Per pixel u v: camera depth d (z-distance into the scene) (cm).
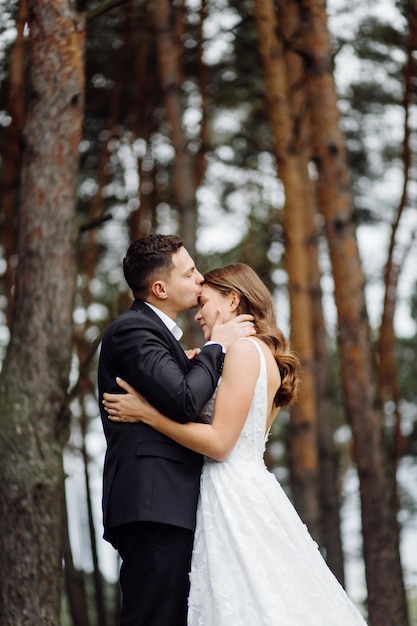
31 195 536
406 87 998
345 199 799
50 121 538
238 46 1044
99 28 1006
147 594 352
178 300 382
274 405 393
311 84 810
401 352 1422
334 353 1423
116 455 362
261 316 396
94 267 1168
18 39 845
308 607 354
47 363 521
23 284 531
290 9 944
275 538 360
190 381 355
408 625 764
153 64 1060
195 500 361
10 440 508
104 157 1051
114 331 367
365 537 776
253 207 1267
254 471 370
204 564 354
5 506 502
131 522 353
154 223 1109
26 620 492
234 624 341
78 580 988
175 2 991
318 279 1101
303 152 1077
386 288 1060
